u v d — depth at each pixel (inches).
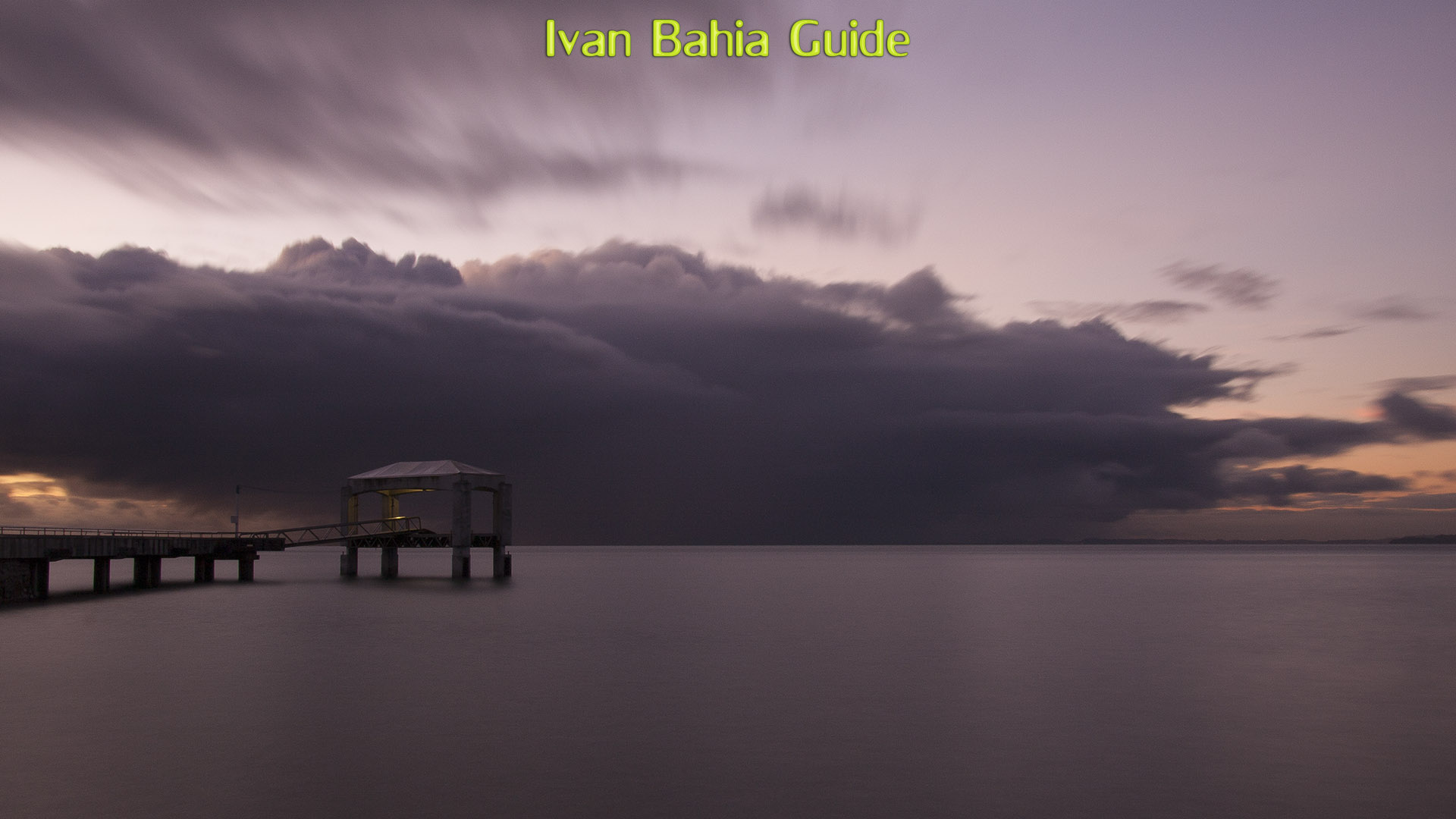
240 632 1739.7
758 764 824.3
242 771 785.6
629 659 1433.3
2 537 2182.6
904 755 854.5
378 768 800.3
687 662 1406.3
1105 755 862.5
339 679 1226.0
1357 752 877.8
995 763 831.1
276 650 1492.4
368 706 1056.8
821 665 1385.3
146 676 1241.4
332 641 1615.4
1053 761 836.6
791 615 2214.6
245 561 3331.7
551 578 4205.2
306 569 5068.9
